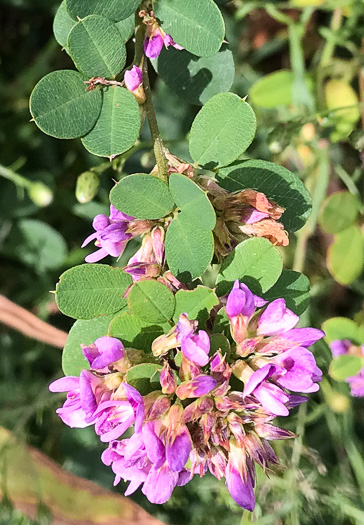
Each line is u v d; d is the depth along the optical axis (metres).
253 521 0.19
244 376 0.11
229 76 0.14
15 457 0.21
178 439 0.11
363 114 0.20
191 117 0.22
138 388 0.11
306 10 0.19
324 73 0.20
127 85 0.12
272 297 0.12
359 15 0.20
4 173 0.20
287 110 0.21
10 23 0.24
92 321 0.12
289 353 0.11
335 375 0.18
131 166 0.22
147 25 0.12
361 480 0.20
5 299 0.18
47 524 0.20
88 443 0.23
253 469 0.11
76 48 0.11
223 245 0.12
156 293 0.11
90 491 0.21
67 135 0.12
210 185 0.12
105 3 0.12
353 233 0.18
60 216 0.24
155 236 0.12
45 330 0.18
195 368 0.11
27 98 0.23
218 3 0.14
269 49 0.22
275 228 0.12
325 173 0.19
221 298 0.12
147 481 0.11
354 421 0.23
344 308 0.24
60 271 0.23
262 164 0.12
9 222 0.23
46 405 0.21
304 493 0.19
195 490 0.21
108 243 0.12
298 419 0.20
